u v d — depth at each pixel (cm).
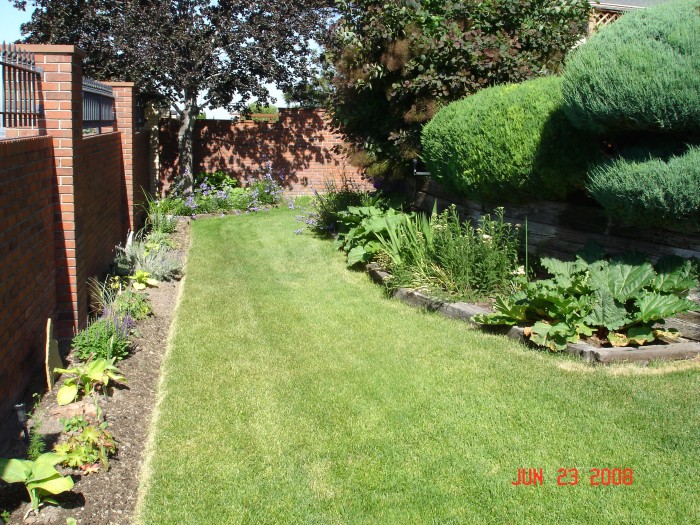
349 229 981
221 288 774
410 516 329
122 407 443
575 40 912
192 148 1560
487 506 336
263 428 421
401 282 723
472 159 721
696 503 331
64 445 362
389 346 567
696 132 509
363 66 946
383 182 1203
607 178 528
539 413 431
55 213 543
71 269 552
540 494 344
